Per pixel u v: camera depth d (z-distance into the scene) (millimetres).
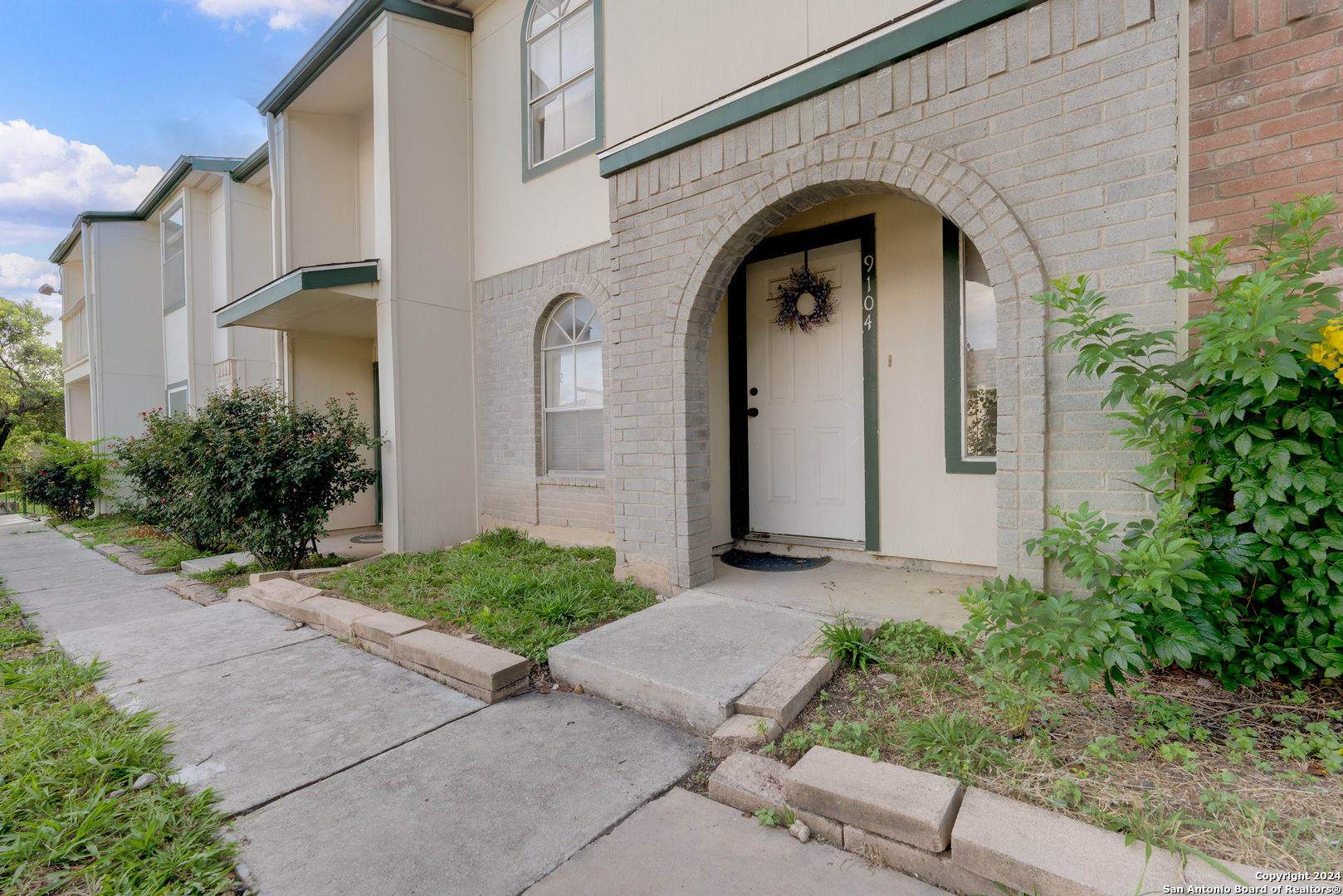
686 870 1824
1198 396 2467
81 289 16906
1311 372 2244
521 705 2992
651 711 2846
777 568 4746
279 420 5957
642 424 4480
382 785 2316
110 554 7703
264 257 10570
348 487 6867
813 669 2818
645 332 4477
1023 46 2967
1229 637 2289
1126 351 2520
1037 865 1558
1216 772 1964
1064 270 2877
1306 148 2625
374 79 6457
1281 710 2281
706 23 4445
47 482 11688
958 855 1677
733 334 5504
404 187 6391
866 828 1860
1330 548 2166
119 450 9133
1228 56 2779
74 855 1909
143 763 2445
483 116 6871
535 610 3953
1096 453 2816
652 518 4414
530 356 6395
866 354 4785
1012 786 1952
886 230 4691
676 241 4297
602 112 5621
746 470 5504
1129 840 1619
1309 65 2611
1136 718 2312
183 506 6293
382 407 6492
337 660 3633
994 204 3031
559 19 6016
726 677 2828
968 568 4379
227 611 4715
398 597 4551
